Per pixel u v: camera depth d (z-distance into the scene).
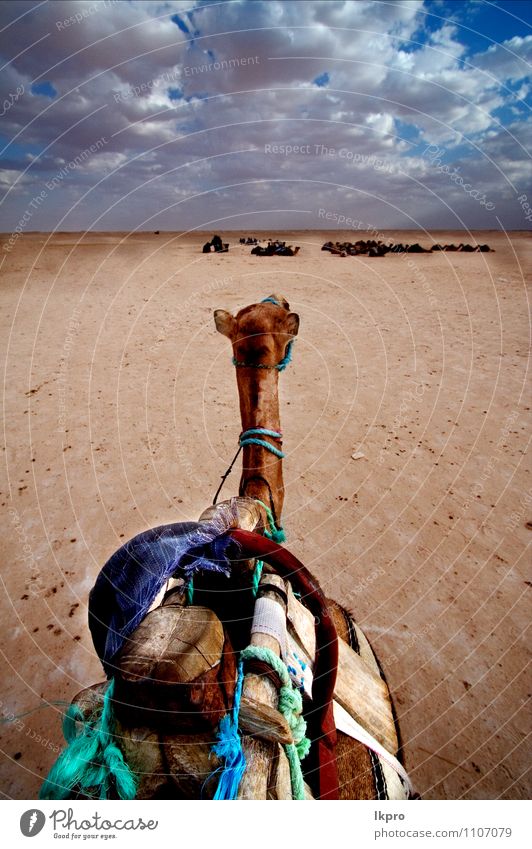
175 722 0.95
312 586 1.27
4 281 15.91
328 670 1.29
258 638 1.23
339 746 1.54
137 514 4.58
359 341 9.41
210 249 24.36
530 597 3.59
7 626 3.43
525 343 8.98
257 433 1.74
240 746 1.01
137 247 26.98
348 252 22.53
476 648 3.21
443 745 2.64
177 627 1.04
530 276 16.12
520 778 2.47
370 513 4.51
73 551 4.14
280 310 1.88
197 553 1.25
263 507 1.57
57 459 5.51
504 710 2.82
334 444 5.69
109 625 1.21
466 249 24.42
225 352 8.88
